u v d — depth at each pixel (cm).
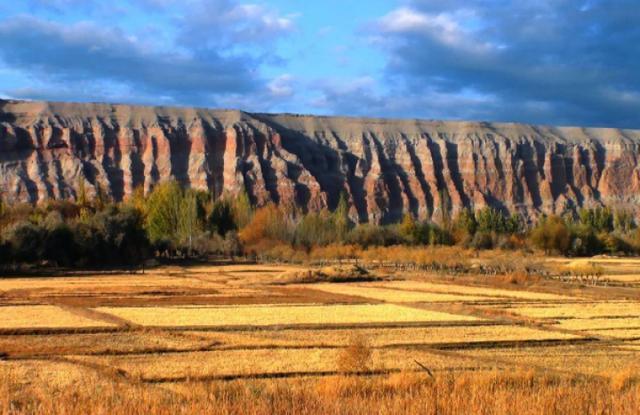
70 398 2394
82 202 14862
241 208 15625
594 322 5141
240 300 6462
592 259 13438
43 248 10319
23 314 5300
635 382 2881
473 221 17450
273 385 2839
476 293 7325
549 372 3309
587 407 2294
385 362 3516
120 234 11250
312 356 3666
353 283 8544
